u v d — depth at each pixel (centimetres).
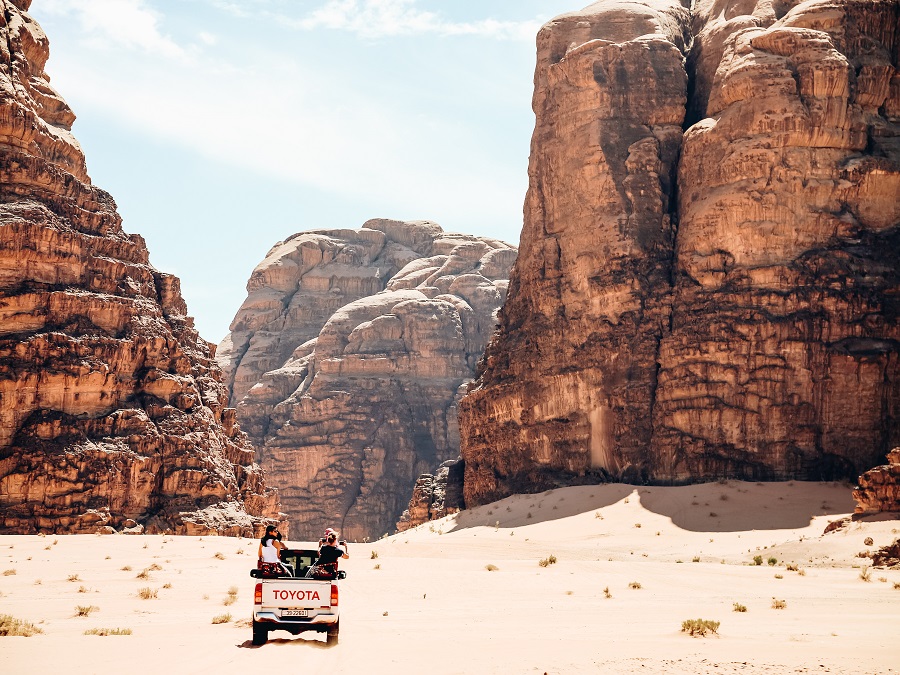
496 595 3556
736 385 7700
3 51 8619
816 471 7438
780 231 7831
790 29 8075
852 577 4172
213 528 8188
